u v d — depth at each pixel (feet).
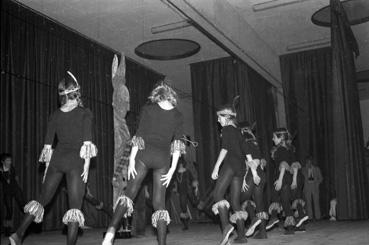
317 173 32.22
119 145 16.40
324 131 33.58
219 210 11.57
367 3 25.22
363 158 27.35
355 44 29.71
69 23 25.23
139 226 16.60
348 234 15.42
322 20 28.04
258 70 32.83
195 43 29.58
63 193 24.03
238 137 12.38
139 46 29.58
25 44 22.75
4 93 21.29
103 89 29.27
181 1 22.43
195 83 34.53
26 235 19.36
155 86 9.91
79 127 9.66
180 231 20.53
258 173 14.34
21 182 21.90
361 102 43.19
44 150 9.84
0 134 20.95
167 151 9.46
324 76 33.71
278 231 17.76
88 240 15.93
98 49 28.78
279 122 37.78
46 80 24.12
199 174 34.19
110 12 24.22
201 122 34.53
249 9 26.55
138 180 9.32
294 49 33.47
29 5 22.47
